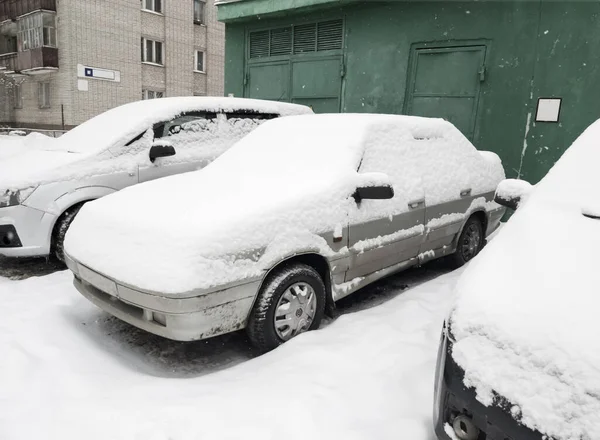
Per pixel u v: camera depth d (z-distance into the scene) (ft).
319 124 13.89
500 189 10.11
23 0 71.77
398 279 15.84
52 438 7.27
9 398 8.25
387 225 12.53
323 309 11.21
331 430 7.31
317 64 31.40
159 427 7.43
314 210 10.73
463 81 24.91
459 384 5.70
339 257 11.31
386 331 10.61
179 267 8.71
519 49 22.84
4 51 81.00
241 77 36.63
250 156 13.66
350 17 29.07
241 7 33.55
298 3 29.71
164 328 9.00
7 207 14.66
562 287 5.78
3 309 11.98
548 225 7.26
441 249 15.15
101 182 16.07
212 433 7.27
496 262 6.73
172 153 16.96
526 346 5.28
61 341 10.19
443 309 11.91
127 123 17.49
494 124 24.06
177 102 18.69
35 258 17.57
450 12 24.84
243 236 9.45
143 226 9.71
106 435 7.31
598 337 5.02
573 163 8.78
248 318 9.97
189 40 84.02
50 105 75.36
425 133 14.74
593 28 20.77
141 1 76.43
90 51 71.20
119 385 8.85
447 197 14.65
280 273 10.22
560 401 4.86
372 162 12.63
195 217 9.58
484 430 5.43
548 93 22.29
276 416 7.64
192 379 9.10
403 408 7.82
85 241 10.59
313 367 9.09
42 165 15.76
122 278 9.24
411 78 26.91
